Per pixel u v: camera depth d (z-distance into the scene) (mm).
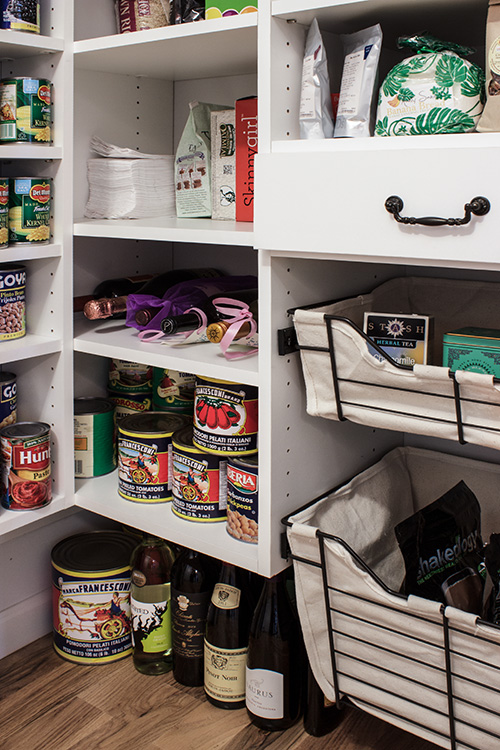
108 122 1581
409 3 995
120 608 1501
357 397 1083
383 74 1250
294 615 1314
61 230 1384
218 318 1468
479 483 1420
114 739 1292
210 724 1334
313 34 1076
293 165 1036
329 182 1006
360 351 1039
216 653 1357
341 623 1117
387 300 1400
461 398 975
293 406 1203
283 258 1128
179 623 1420
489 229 890
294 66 1112
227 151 1407
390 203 942
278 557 1218
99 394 1715
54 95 1351
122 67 1490
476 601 1118
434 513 1167
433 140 931
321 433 1288
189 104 1549
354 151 978
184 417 1558
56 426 1467
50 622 1640
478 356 1019
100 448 1590
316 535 1082
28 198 1321
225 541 1293
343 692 1171
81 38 1506
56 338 1429
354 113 1045
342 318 1040
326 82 1095
